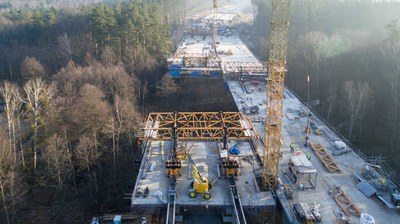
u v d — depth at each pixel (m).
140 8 162.25
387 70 112.38
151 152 92.81
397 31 115.88
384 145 100.62
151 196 74.81
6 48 165.25
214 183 79.31
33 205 80.81
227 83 144.00
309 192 73.44
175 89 139.62
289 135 97.44
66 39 153.62
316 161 84.62
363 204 69.38
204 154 91.88
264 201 72.44
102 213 81.62
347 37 143.12
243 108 116.69
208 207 75.44
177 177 79.88
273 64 73.25
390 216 66.00
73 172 84.56
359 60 126.69
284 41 72.00
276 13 70.88
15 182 76.56
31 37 171.75
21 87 129.88
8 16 198.12
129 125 99.94
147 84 140.88
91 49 153.62
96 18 147.88
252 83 141.62
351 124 103.19
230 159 82.94
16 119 103.12
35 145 84.38
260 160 87.75
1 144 80.31
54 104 100.69
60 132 92.12
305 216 64.81
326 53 138.50
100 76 122.75
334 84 128.25
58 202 81.44
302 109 114.19
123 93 120.44
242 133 96.56
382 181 73.00
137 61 146.12
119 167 96.31
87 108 97.06
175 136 85.88
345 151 87.75
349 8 174.50
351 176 78.56
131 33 149.50
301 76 144.62
